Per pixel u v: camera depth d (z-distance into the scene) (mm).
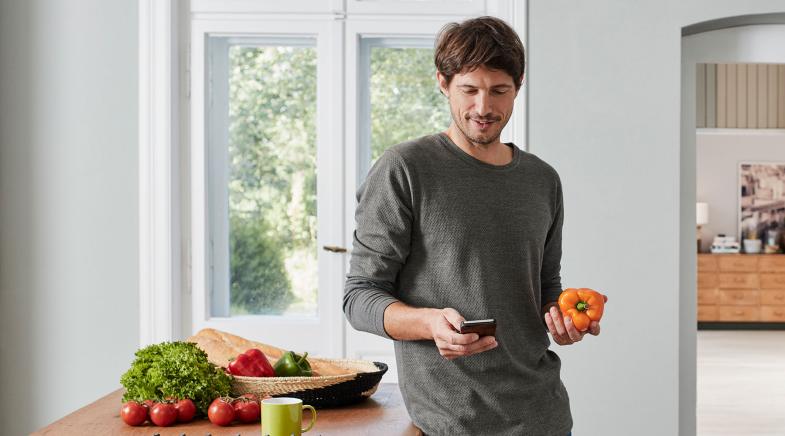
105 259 3414
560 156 3320
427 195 1708
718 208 3670
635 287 3311
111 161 3414
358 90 3465
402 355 1761
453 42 1665
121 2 3412
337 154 3451
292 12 3438
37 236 3436
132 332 3402
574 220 3318
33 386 3434
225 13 3439
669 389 3307
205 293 3455
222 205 3508
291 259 3496
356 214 1798
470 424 1709
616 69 3320
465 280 1711
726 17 3326
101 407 1992
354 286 1738
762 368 3562
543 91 3320
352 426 1806
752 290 3738
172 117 3381
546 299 1955
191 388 1856
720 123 3566
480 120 1683
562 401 1838
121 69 3412
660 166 3318
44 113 3434
